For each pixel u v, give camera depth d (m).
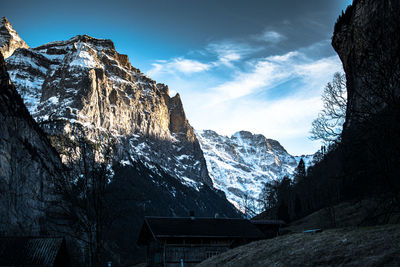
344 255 21.14
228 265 30.25
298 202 117.44
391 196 26.11
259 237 52.78
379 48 27.56
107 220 32.81
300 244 27.47
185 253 50.50
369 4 57.75
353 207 59.50
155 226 51.78
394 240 20.81
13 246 47.41
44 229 70.19
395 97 25.73
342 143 28.47
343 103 30.70
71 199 31.77
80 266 53.84
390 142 24.89
